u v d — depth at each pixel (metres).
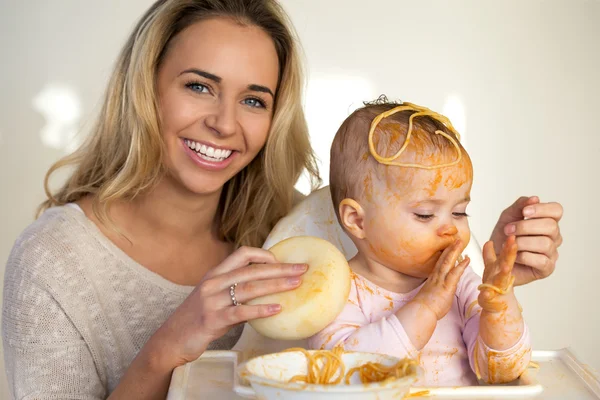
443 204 1.13
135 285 1.48
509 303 1.03
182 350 1.10
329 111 3.25
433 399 0.98
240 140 1.42
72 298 1.39
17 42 3.03
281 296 1.04
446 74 3.27
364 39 3.24
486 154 3.31
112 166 1.54
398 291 1.20
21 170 3.06
